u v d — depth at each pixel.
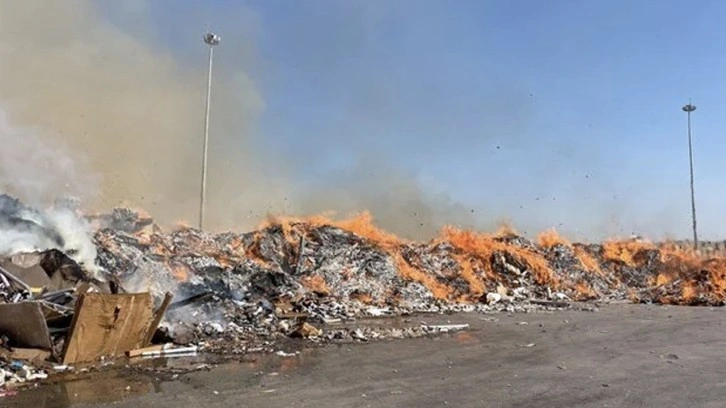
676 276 30.62
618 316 17.81
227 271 17.25
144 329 9.57
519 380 7.93
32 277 10.39
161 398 6.55
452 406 6.50
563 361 9.49
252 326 13.05
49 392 6.73
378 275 21.89
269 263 20.56
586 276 28.98
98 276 12.41
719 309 20.95
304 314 15.17
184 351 9.82
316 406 6.35
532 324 15.23
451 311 19.05
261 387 7.24
